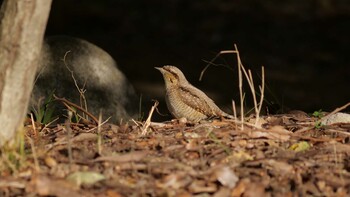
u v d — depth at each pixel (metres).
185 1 33.16
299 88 25.20
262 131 9.78
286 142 9.73
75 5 31.12
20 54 8.19
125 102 14.88
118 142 9.66
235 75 23.06
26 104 8.45
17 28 8.13
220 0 33.44
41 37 8.30
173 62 27.27
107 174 8.39
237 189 8.12
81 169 8.48
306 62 28.61
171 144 9.56
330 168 8.77
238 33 30.80
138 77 24.75
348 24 31.80
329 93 25.06
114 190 8.01
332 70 28.14
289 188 8.28
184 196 7.97
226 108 18.83
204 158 8.97
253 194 8.08
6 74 8.20
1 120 8.29
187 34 30.52
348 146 9.47
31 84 8.40
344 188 8.27
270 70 27.27
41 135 10.29
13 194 7.92
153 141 9.67
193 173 8.42
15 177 8.18
